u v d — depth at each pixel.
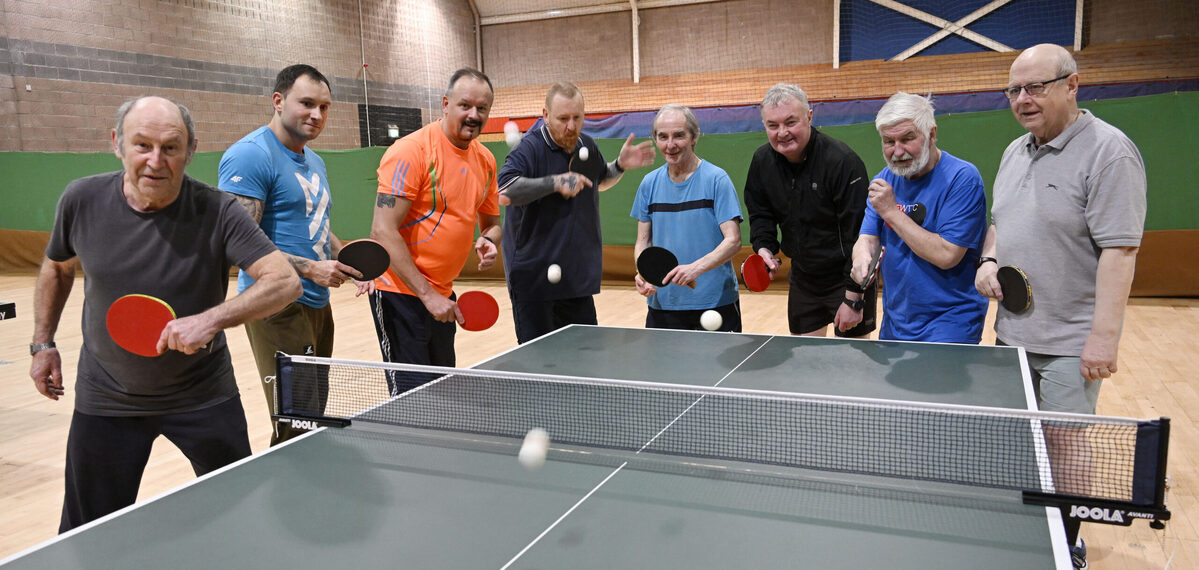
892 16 13.60
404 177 2.88
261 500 1.48
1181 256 7.21
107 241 1.91
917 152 2.62
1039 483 1.51
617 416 2.00
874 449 1.73
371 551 1.27
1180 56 12.24
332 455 1.74
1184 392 4.43
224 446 2.09
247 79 11.33
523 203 3.20
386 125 13.68
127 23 9.89
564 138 3.29
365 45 13.19
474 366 2.61
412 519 1.40
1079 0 12.60
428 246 3.01
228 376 2.14
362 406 2.91
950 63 13.21
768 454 1.71
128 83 9.95
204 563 1.24
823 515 1.40
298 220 2.85
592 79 15.11
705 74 14.47
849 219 3.22
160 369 1.97
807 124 3.17
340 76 12.74
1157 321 6.41
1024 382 2.20
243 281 2.84
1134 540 2.70
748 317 7.01
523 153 3.26
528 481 1.58
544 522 1.38
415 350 3.09
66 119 9.49
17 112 9.19
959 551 1.26
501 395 2.20
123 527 1.37
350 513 1.42
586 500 1.48
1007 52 13.03
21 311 7.41
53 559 1.26
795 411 2.03
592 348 2.89
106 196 1.92
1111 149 2.21
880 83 13.41
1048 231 2.36
